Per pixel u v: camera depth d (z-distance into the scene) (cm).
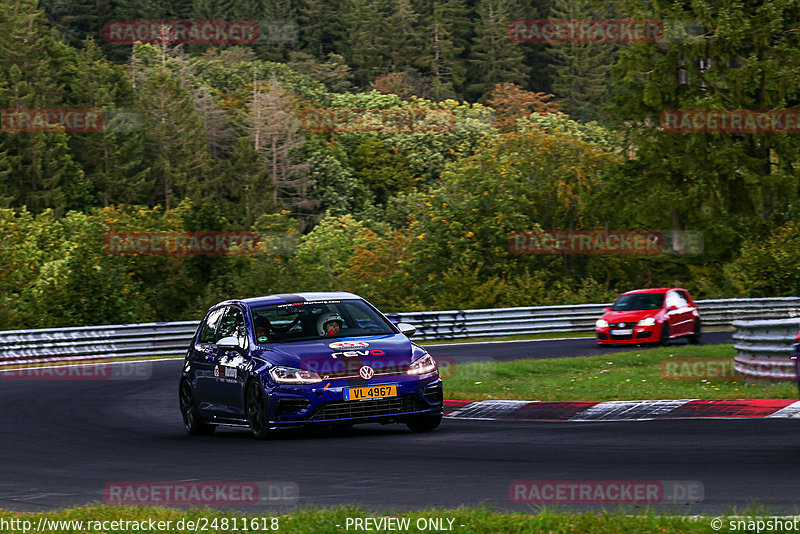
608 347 8394
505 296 12200
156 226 12988
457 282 12331
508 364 6406
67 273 10956
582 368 6378
